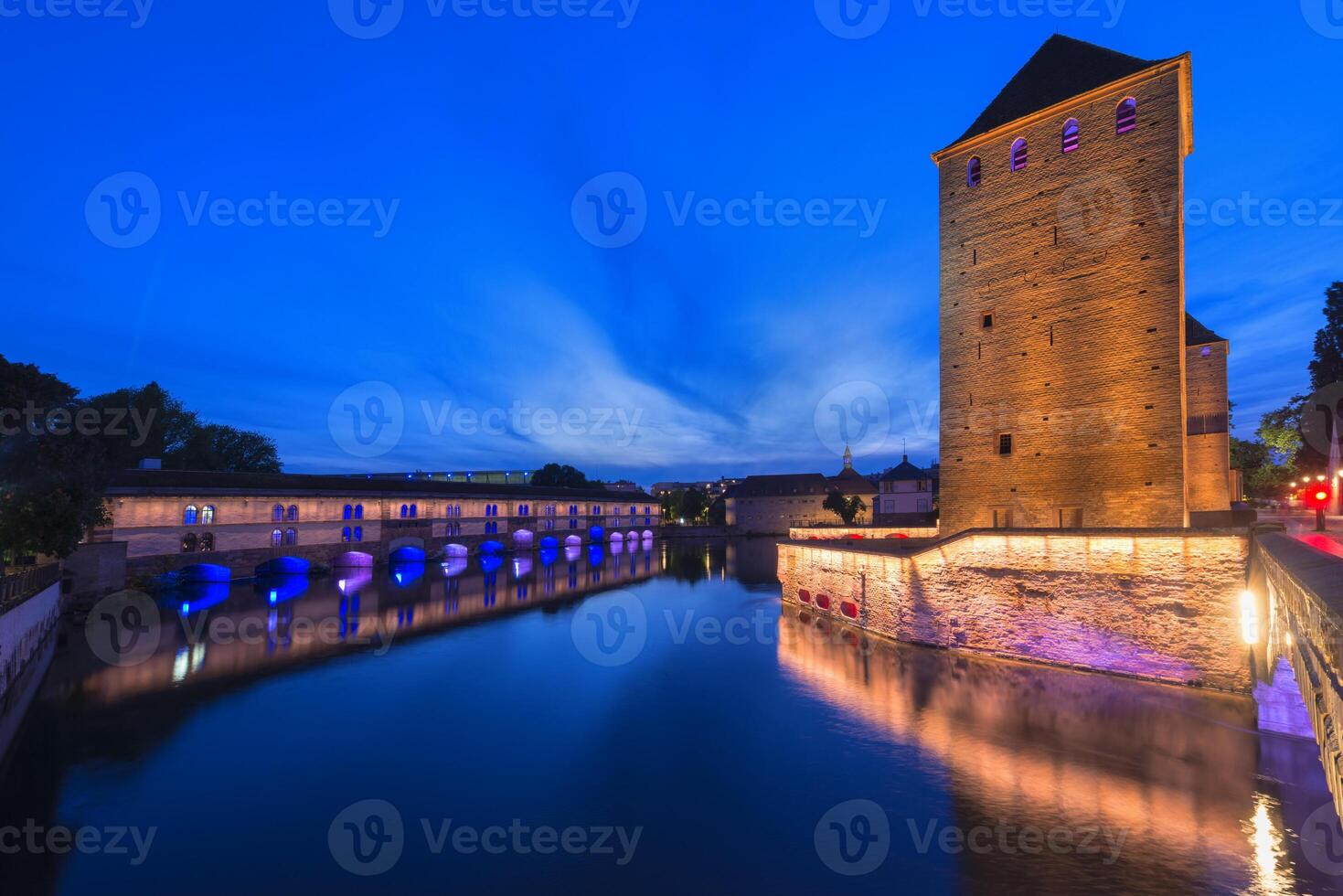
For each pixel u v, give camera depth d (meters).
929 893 10.99
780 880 11.54
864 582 31.28
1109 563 21.59
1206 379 31.53
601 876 11.76
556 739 18.84
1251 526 19.19
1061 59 29.67
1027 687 21.05
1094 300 26.95
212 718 20.84
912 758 16.61
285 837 13.34
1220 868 11.45
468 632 34.47
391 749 18.19
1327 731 7.03
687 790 15.27
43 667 26.34
